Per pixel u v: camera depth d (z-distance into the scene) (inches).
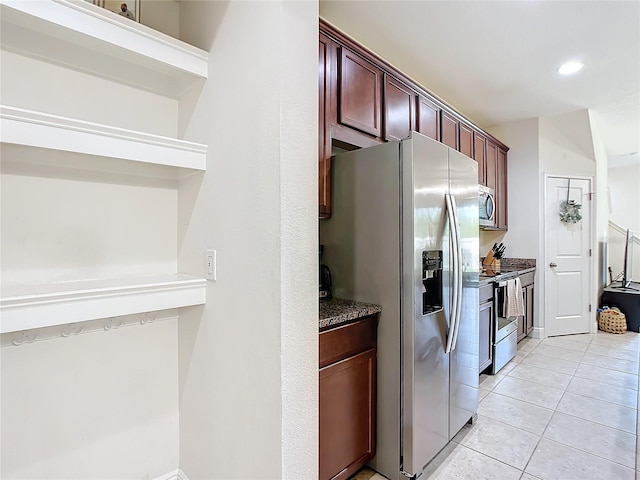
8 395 48.1
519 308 132.8
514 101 143.6
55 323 43.4
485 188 141.2
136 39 50.3
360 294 74.0
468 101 143.4
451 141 121.6
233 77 50.8
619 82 125.6
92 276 55.9
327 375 60.4
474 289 88.0
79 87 53.9
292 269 43.6
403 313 67.1
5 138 39.4
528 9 83.5
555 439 81.8
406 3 81.1
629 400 101.7
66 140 43.6
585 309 171.6
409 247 66.1
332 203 78.2
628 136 189.2
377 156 70.9
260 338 45.3
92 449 55.6
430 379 70.5
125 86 58.8
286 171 43.0
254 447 46.4
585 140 163.3
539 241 164.9
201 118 58.5
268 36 44.3
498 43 98.8
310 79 46.6
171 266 65.2
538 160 164.7
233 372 50.6
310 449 45.9
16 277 48.9
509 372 123.3
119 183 58.9
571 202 167.6
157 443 62.9
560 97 139.6
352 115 80.0
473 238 87.6
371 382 69.8
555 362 132.7
